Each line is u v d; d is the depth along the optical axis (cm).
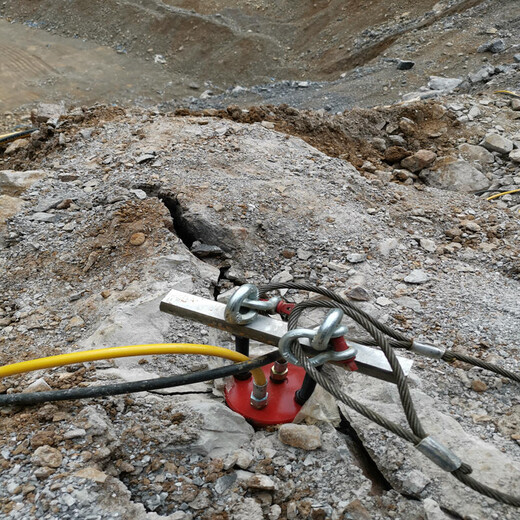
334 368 117
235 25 729
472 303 139
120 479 93
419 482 93
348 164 214
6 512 83
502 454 97
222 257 155
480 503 90
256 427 107
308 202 178
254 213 168
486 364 104
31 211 169
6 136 285
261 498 92
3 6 802
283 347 84
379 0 668
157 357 115
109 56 707
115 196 169
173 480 93
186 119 232
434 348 94
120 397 104
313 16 708
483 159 267
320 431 101
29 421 97
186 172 186
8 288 142
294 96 489
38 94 610
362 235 167
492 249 173
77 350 118
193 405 103
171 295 98
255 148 209
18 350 120
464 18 529
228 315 89
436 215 192
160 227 154
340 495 93
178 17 727
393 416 104
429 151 259
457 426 103
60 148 227
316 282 147
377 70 498
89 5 768
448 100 313
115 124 235
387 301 138
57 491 86
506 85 350
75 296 136
